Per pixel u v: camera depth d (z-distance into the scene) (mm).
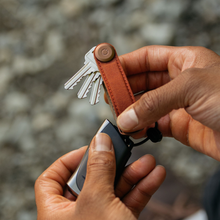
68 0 806
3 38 809
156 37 687
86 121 668
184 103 354
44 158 664
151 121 358
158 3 722
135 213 398
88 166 362
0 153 680
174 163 597
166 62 425
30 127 696
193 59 400
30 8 832
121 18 745
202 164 584
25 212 625
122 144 376
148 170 393
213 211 409
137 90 451
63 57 764
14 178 659
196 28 684
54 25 797
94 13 776
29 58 780
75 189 379
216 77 348
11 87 752
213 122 355
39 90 741
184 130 422
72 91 714
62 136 672
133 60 430
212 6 686
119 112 369
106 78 369
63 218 365
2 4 844
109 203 354
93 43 751
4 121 713
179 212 538
